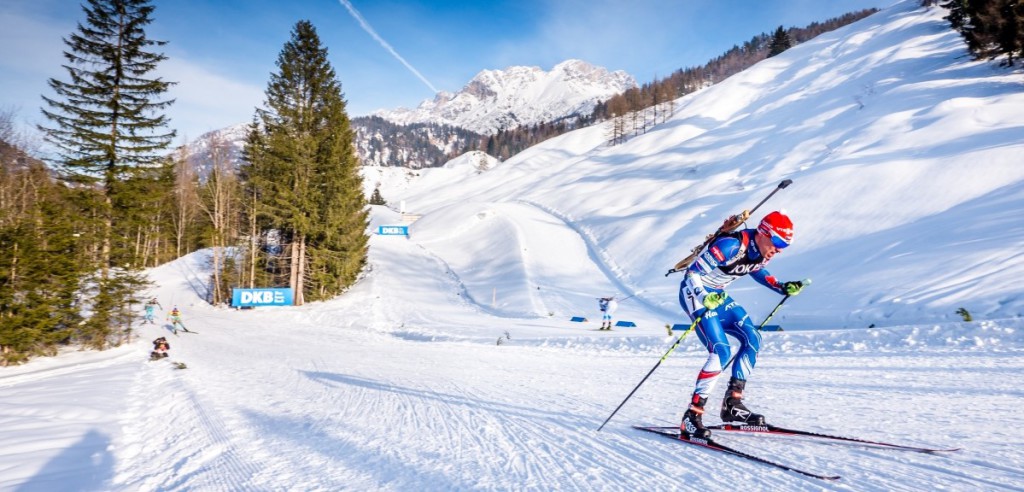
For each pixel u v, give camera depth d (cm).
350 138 3122
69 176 1873
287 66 2897
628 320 2094
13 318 1358
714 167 4506
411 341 1661
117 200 1895
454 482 282
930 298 1323
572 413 447
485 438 377
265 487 299
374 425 451
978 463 251
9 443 429
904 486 228
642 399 497
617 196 4709
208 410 583
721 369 328
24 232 1391
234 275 3388
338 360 1105
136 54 1995
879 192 2328
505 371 790
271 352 1398
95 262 1598
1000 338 686
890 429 329
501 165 11294
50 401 658
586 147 10944
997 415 348
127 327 1770
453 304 2895
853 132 3347
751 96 7956
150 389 794
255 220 3241
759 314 1722
